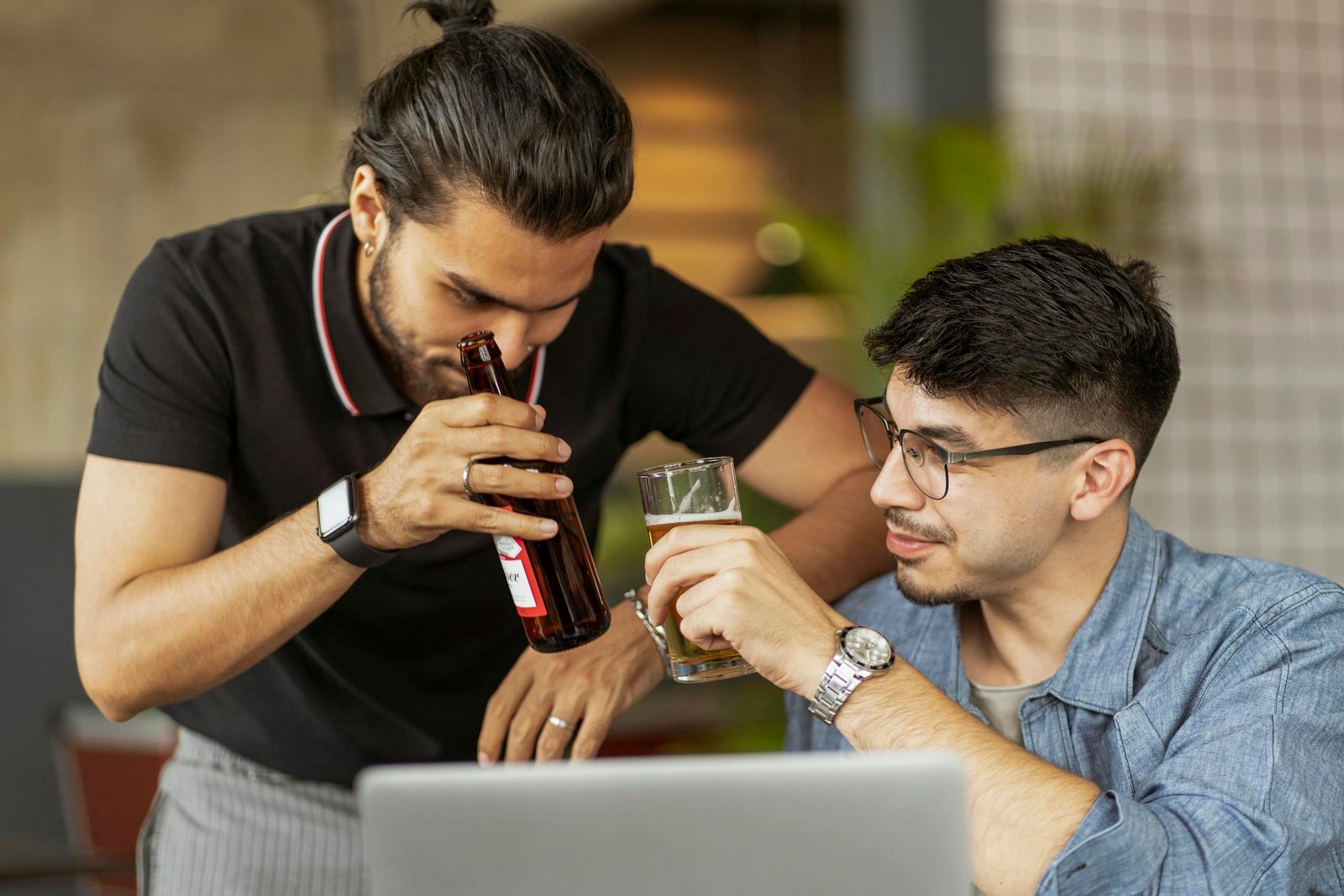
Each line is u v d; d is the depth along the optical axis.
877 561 1.55
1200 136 4.09
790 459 1.69
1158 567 1.25
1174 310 4.15
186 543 1.35
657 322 1.64
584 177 1.19
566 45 1.26
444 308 1.27
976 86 3.60
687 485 1.15
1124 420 1.17
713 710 2.55
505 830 0.77
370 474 1.21
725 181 5.97
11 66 5.99
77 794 2.48
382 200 1.29
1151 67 4.02
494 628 1.58
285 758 1.50
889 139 3.02
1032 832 1.01
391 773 0.77
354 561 1.21
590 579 1.19
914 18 3.55
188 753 1.54
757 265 6.03
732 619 1.10
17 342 6.22
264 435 1.43
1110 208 3.11
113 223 6.30
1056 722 1.25
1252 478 4.23
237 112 6.38
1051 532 1.19
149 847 1.54
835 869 0.76
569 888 0.77
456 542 1.49
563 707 1.33
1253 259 4.20
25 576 3.26
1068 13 3.88
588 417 1.58
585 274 1.27
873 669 1.08
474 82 1.20
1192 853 1.02
